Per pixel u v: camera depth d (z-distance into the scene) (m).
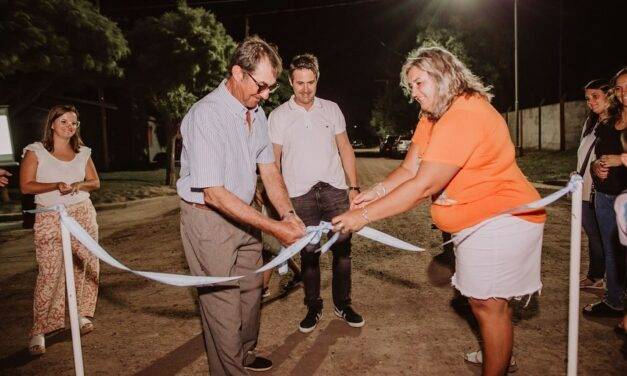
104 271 5.80
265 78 2.53
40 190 3.56
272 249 4.56
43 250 3.64
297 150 3.73
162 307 4.48
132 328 4.02
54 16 11.29
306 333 3.74
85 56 12.02
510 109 27.28
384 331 3.71
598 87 3.83
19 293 5.23
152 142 34.44
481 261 2.33
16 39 10.05
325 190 3.77
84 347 3.69
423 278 4.93
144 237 8.02
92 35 12.08
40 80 14.09
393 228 7.64
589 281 4.40
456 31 25.55
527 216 2.30
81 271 3.86
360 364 3.23
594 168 3.50
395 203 2.25
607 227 3.60
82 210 3.76
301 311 4.21
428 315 3.97
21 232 9.35
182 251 6.75
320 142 3.73
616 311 3.71
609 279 3.67
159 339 3.78
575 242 2.04
